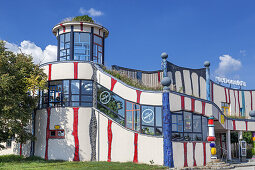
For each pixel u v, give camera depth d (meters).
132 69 26.42
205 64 29.34
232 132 33.22
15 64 21.25
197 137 22.73
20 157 22.67
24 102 21.73
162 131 19.97
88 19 25.47
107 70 23.56
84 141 21.25
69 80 22.17
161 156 19.44
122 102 21.52
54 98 22.42
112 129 21.11
